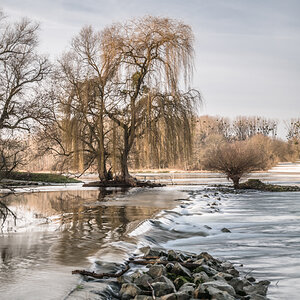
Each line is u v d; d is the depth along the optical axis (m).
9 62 35.38
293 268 7.43
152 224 12.36
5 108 33.84
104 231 10.73
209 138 95.69
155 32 31.88
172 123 31.16
